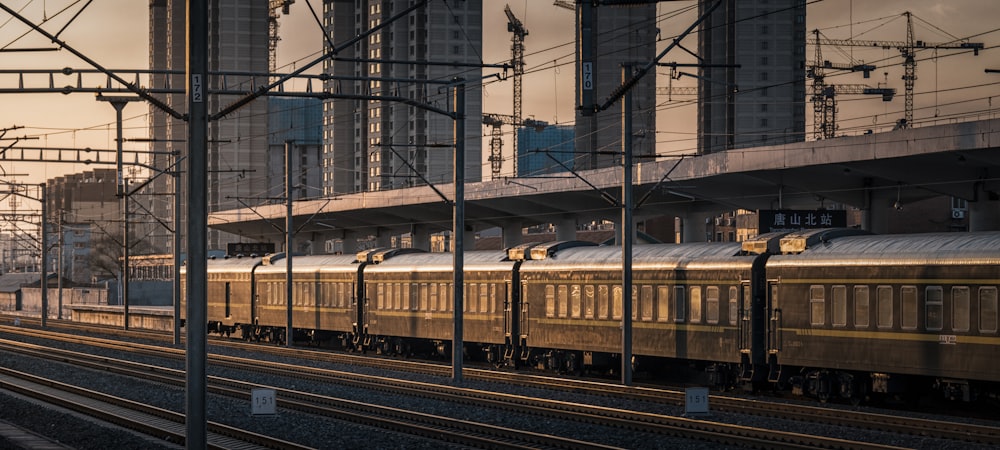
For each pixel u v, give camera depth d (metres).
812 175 67.12
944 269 36.69
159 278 178.75
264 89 35.22
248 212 130.62
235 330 93.69
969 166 60.81
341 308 75.31
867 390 40.59
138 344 87.25
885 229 71.12
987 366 35.16
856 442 28.67
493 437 33.81
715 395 42.44
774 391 45.44
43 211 117.75
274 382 54.19
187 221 23.50
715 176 70.50
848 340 40.12
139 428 38.53
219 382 54.31
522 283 57.97
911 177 63.41
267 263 87.06
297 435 34.66
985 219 63.09
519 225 104.31
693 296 47.28
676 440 31.89
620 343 51.06
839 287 40.59
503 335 59.12
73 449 32.38
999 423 34.38
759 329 44.22
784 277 43.03
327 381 54.50
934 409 40.62
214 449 31.92
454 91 50.25
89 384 55.09
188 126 23.34
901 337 38.09
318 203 113.50
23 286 192.50
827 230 43.09
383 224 118.31
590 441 32.28
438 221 107.69
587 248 55.53
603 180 79.94
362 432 35.03
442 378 53.81
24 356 74.94
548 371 58.47
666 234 151.38
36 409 44.12
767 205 79.19
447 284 63.69
